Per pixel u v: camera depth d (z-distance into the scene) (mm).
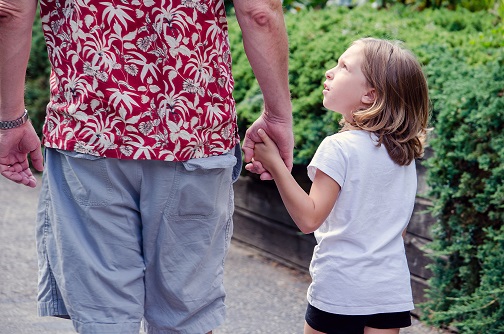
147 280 2434
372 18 5500
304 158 4613
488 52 4504
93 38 2234
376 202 2672
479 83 3775
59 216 2330
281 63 2379
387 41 2783
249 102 5137
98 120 2252
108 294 2346
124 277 2355
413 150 2738
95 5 2225
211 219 2412
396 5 6113
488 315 3668
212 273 2479
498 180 3609
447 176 3855
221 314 2533
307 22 5477
